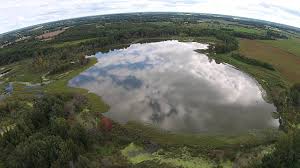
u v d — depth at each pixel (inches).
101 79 4109.3
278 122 2684.5
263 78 3848.4
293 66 4325.8
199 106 3085.6
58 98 3157.0
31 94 3791.8
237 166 1998.0
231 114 2878.9
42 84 4197.8
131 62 4904.0
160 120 2790.4
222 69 4357.8
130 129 2625.5
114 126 2642.7
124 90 3619.6
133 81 3932.1
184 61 4815.5
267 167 1822.1
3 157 2064.5
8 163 1952.5
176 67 4488.2
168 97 3339.1
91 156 2126.0
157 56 5201.8
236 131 2541.8
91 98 3398.1
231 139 2400.3
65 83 4067.4
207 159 2113.7
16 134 2253.9
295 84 3240.7
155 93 3469.5
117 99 3336.6
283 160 1830.7
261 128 2576.3
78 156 1974.7
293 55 4977.9
